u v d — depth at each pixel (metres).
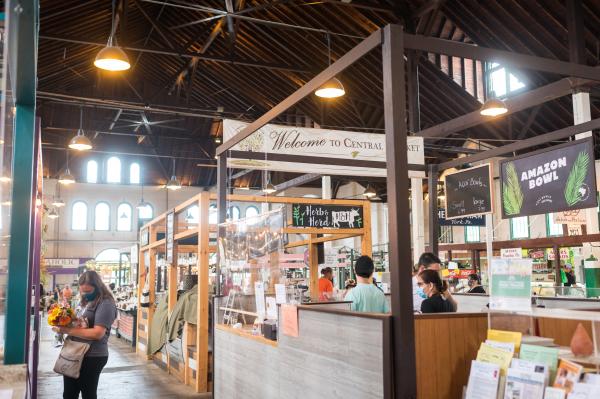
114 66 7.11
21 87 3.16
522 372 2.45
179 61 15.94
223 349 5.41
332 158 6.47
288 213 9.94
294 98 4.09
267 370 4.28
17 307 3.25
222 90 16.72
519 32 9.92
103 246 28.33
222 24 12.24
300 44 12.49
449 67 12.09
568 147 5.11
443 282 4.36
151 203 28.86
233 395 5.04
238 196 7.59
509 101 4.82
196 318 7.51
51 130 23.22
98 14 12.91
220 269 5.87
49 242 27.69
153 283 9.78
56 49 14.21
